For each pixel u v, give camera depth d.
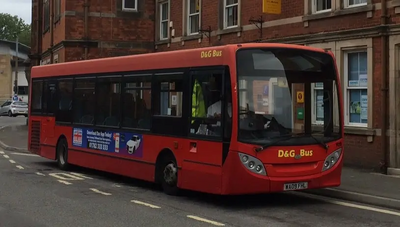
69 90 13.92
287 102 8.95
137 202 9.39
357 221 7.97
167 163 10.19
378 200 9.41
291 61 9.10
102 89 12.39
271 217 8.19
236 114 8.50
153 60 10.64
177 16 21.16
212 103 8.97
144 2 22.88
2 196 9.83
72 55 22.02
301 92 9.10
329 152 9.22
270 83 8.84
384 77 12.54
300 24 14.98
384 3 12.52
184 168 9.54
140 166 10.84
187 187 9.48
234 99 8.52
